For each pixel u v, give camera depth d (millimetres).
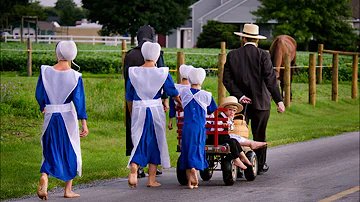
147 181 12625
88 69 35812
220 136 11758
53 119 10539
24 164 14531
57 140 10523
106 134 18875
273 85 13055
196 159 11359
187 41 92500
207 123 11750
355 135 20703
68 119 10594
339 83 37719
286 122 23531
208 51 53031
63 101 10586
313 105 28156
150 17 80938
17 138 17594
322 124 23438
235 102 12156
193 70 11484
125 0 80750
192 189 11703
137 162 11188
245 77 13117
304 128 22031
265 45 64938
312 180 12789
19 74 32938
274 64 27250
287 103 26172
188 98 11445
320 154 16438
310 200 10859
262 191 11586
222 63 20844
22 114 20156
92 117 20672
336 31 63594
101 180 12750
